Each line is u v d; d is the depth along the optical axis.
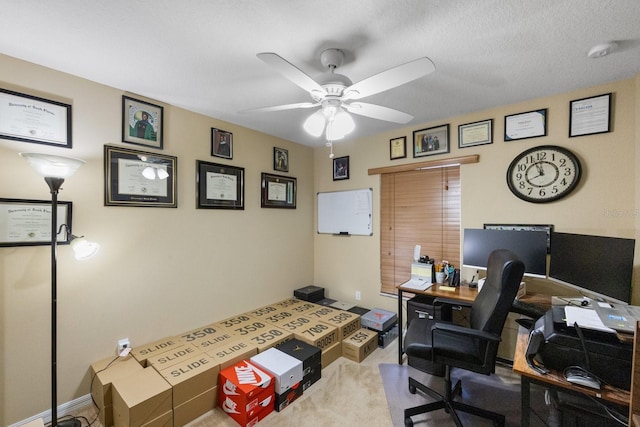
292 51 1.67
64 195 1.91
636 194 1.94
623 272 1.59
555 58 1.73
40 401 1.81
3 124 1.70
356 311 3.25
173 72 1.92
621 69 1.86
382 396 2.08
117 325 2.15
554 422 1.67
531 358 1.23
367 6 1.30
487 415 1.71
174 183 2.47
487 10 1.32
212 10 1.33
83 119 1.99
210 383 1.95
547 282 2.27
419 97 2.32
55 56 1.72
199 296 2.66
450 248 2.86
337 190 3.73
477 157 2.64
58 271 1.88
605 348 1.07
